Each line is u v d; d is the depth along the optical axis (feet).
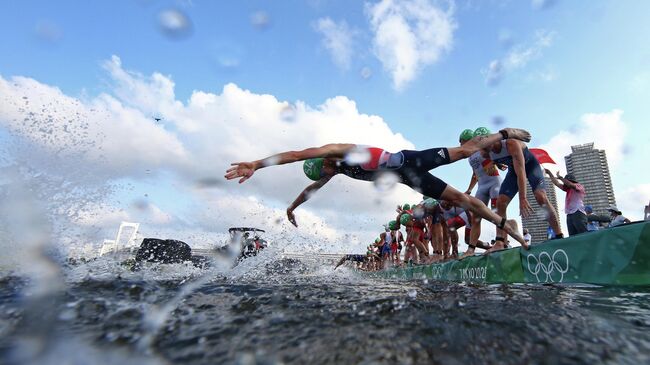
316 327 3.06
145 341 2.57
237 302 4.13
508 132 8.53
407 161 8.00
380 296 4.80
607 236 6.40
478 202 8.57
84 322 3.00
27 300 3.64
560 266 7.36
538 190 10.05
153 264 9.83
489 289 6.09
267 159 7.11
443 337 2.80
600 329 3.04
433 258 15.98
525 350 2.49
